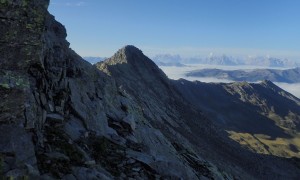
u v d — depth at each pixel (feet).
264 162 444.14
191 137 359.05
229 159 363.97
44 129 73.51
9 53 62.34
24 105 62.39
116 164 80.74
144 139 116.16
